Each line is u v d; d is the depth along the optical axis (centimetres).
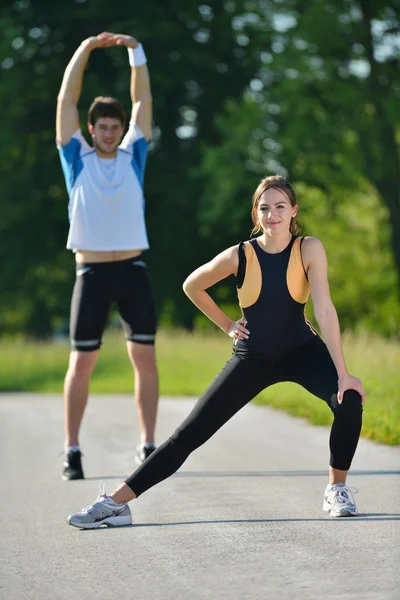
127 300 1680
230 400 1223
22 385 3944
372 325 8062
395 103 6169
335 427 1223
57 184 7500
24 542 1154
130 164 1677
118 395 3216
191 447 1227
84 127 6950
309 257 1199
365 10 6269
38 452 1927
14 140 7475
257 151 6756
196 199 7381
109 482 1572
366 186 7481
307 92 6412
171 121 7500
